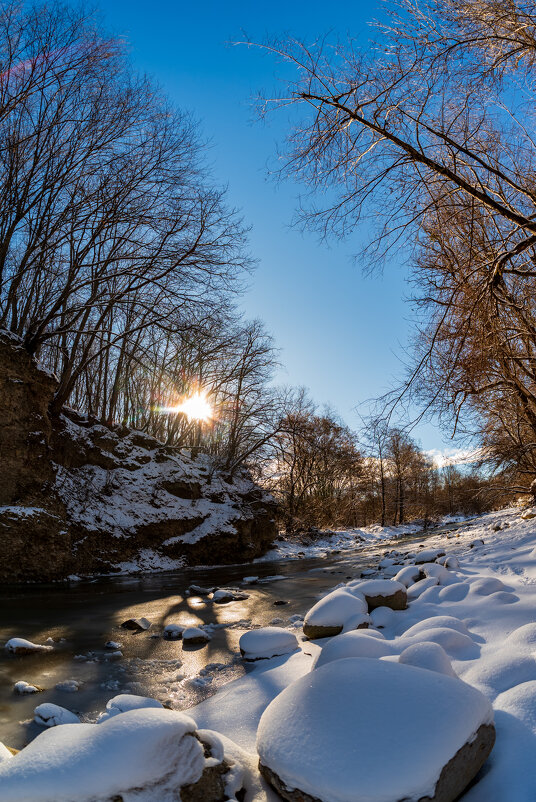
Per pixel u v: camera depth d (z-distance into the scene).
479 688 4.31
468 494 21.41
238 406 29.64
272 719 3.59
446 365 9.43
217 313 21.14
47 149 17.97
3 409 15.91
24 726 4.81
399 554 18.56
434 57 7.84
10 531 14.94
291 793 3.13
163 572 19.33
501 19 7.60
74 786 2.72
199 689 5.79
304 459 36.78
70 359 20.50
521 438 17.28
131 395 31.52
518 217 8.54
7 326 19.55
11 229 17.62
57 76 17.58
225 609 10.84
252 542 25.17
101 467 21.47
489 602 6.92
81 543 17.75
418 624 5.80
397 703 3.33
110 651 7.66
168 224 19.66
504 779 3.23
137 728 3.06
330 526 40.91
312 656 6.11
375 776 2.92
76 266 18.86
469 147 9.51
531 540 11.70
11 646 7.55
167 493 23.17
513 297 10.76
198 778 3.16
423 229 9.38
